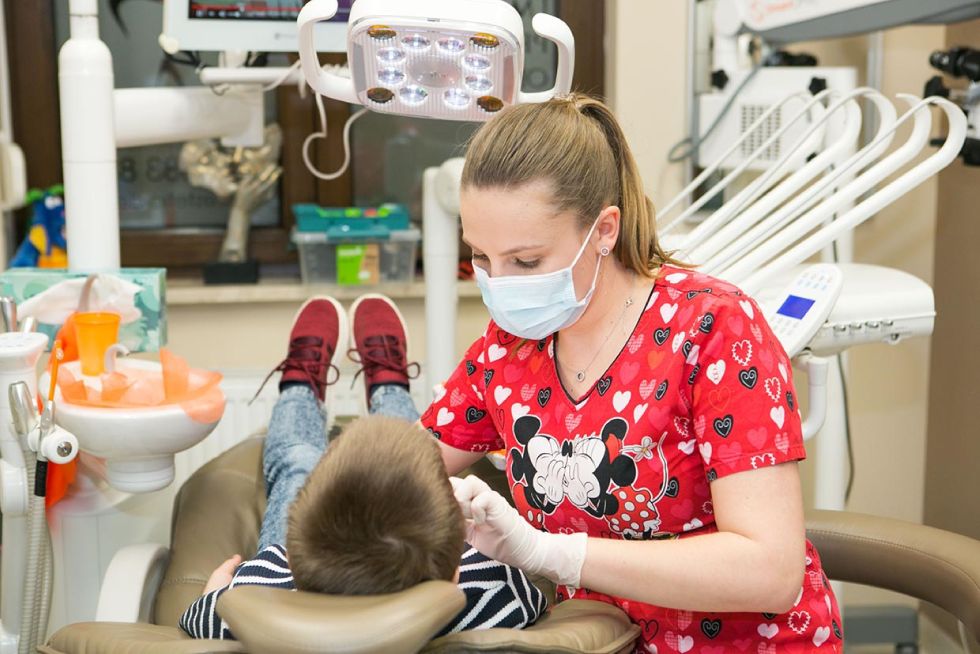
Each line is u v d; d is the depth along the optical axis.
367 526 0.92
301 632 0.85
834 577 1.54
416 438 0.98
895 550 1.48
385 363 2.21
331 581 0.93
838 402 2.06
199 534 1.75
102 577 1.84
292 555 0.96
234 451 1.96
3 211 2.59
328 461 0.97
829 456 2.08
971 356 2.44
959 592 1.40
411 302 2.74
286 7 1.83
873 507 2.81
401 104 1.48
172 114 1.97
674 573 1.07
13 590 1.65
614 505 1.19
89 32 1.86
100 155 1.87
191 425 1.68
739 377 1.11
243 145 2.09
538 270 1.13
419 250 2.87
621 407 1.18
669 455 1.17
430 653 0.96
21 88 2.69
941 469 2.65
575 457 1.21
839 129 2.07
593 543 1.10
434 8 1.33
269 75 1.91
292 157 2.79
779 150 2.27
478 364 1.35
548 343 1.25
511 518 1.08
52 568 1.62
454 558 0.97
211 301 2.62
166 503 2.01
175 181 2.81
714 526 1.20
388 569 0.92
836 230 1.63
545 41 2.78
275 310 2.70
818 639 1.21
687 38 2.57
